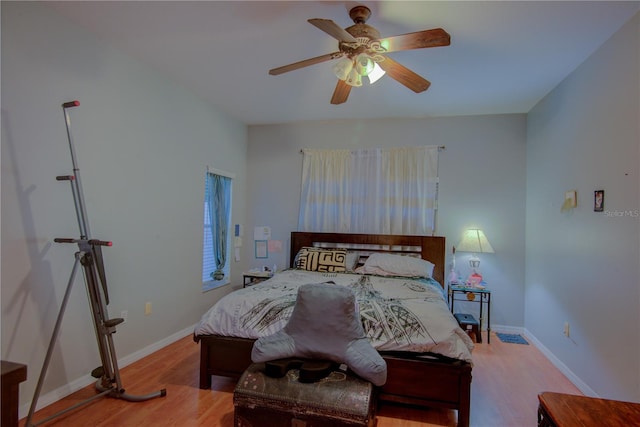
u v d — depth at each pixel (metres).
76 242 2.05
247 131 4.65
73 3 2.08
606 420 1.21
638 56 2.00
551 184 3.17
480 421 2.10
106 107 2.55
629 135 2.06
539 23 2.16
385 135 4.23
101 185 2.52
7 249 1.94
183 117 3.40
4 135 1.92
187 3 2.06
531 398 2.38
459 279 3.87
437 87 3.21
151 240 3.02
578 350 2.58
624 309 2.07
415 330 2.10
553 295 3.06
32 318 2.06
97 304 2.16
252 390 1.84
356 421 1.69
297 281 3.12
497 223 3.89
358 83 2.28
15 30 1.96
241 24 2.28
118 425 1.97
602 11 2.02
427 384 2.05
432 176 4.03
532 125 3.70
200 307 3.72
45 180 2.13
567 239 2.83
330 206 4.32
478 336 3.48
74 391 2.31
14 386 1.11
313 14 2.14
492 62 2.69
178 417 2.06
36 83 2.08
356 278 3.33
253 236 4.62
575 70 2.76
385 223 4.12
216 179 4.02
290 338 2.05
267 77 3.13
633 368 1.98
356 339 2.04
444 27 2.22
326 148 4.41
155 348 3.07
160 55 2.74
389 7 2.02
